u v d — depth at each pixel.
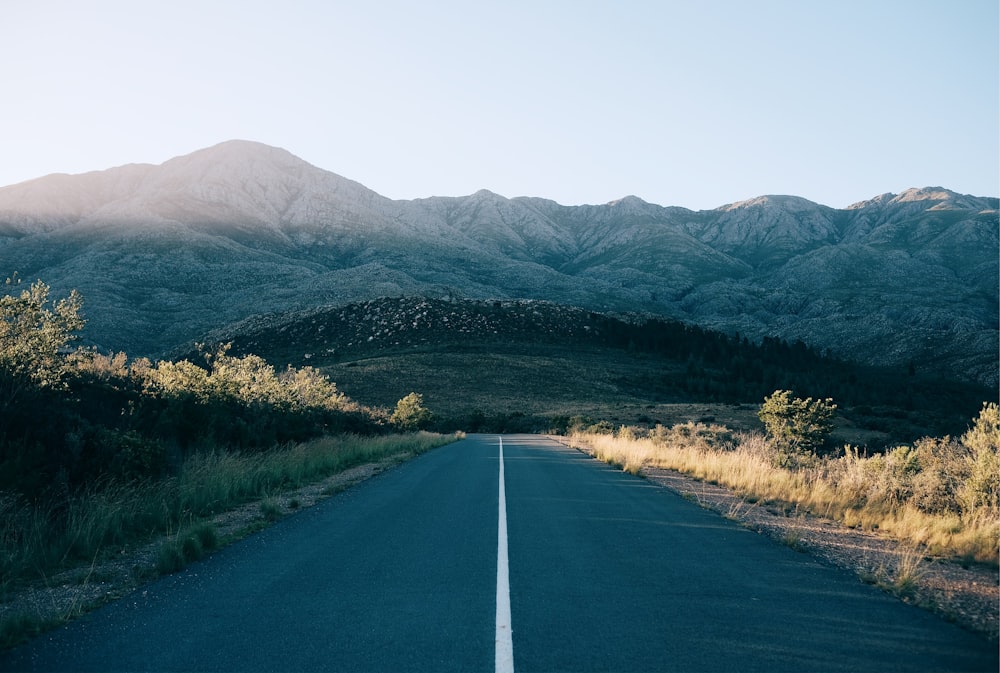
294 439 19.89
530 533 8.17
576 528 8.55
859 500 11.06
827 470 14.70
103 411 12.24
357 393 76.44
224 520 9.33
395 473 16.48
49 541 7.21
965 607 5.17
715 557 6.86
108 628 4.59
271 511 9.79
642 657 3.95
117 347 121.12
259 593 5.43
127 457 9.89
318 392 28.11
